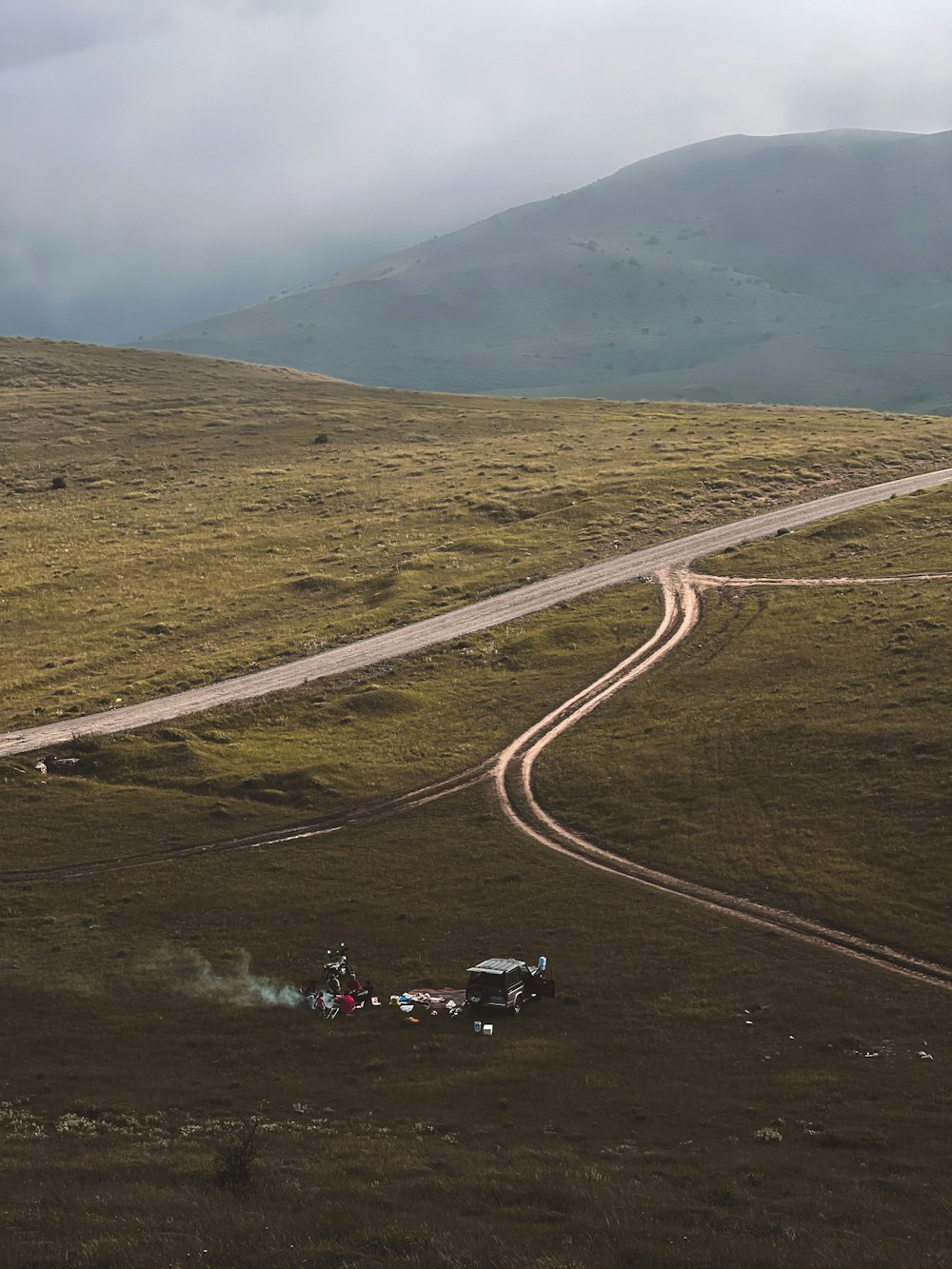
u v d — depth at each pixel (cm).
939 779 6156
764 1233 2017
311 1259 1753
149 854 6425
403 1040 3903
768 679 8400
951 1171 2589
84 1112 3111
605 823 6500
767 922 5081
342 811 7025
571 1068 3556
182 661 9925
